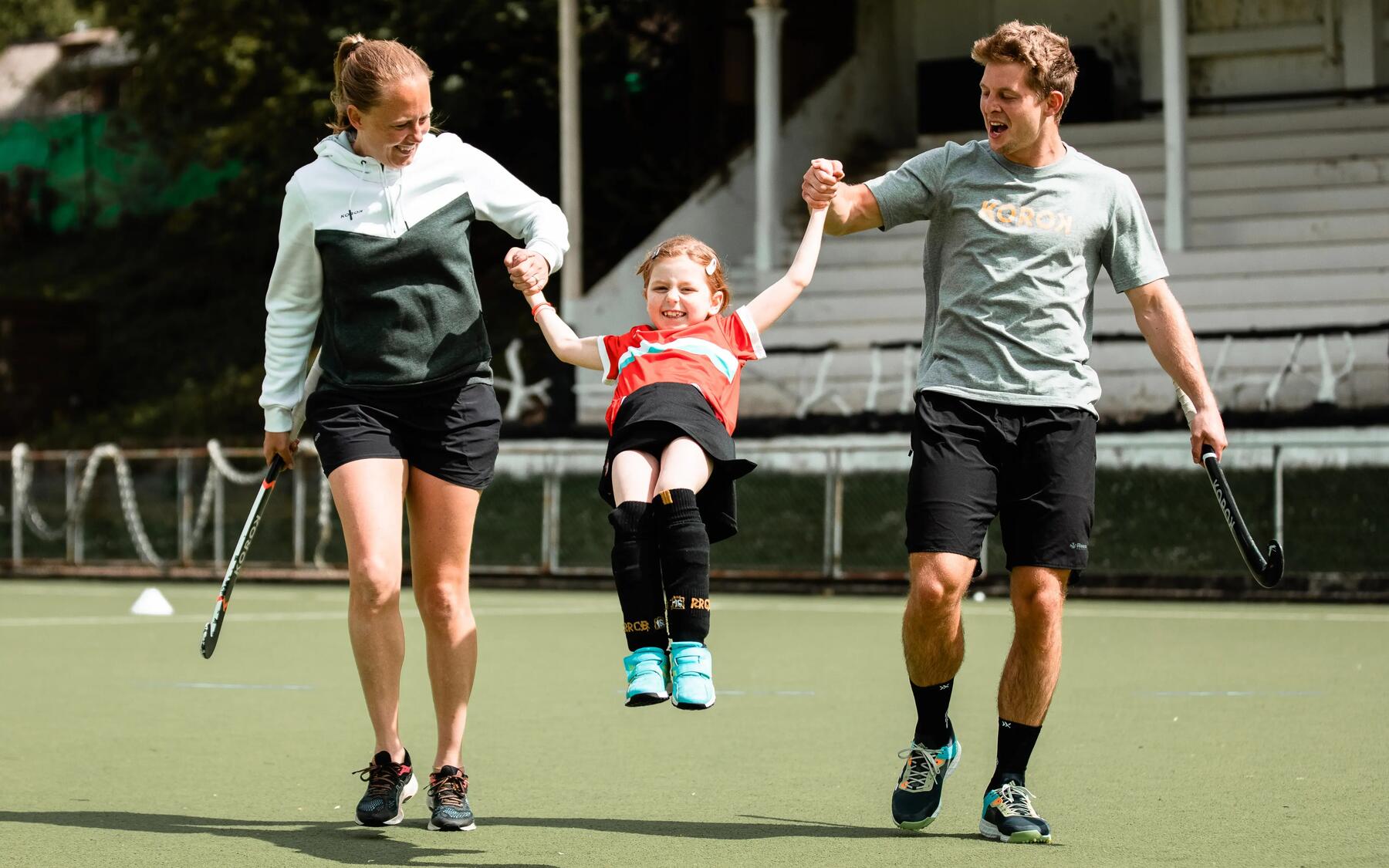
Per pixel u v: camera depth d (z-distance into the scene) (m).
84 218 93.00
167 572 48.00
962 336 14.18
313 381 14.95
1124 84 63.31
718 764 18.02
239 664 27.83
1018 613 14.13
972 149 14.34
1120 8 63.16
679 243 14.44
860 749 18.92
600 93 68.56
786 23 62.88
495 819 15.12
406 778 14.71
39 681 25.56
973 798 16.17
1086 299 14.26
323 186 14.33
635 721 21.08
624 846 13.98
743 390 54.44
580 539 46.62
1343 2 59.81
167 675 26.23
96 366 74.75
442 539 14.58
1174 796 15.93
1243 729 19.94
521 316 67.06
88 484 49.97
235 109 75.69
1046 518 13.91
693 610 12.75
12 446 69.62
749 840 14.18
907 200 14.39
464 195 14.58
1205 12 61.75
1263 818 14.91
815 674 25.67
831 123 62.88
